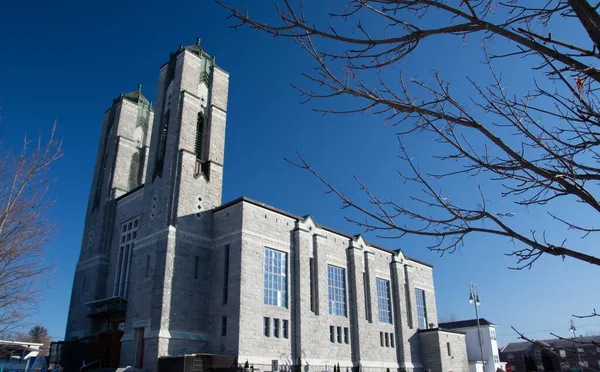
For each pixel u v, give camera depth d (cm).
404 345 6631
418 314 7406
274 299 5019
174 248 4816
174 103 5662
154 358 4297
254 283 4825
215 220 5303
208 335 4766
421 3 636
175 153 5291
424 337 7025
